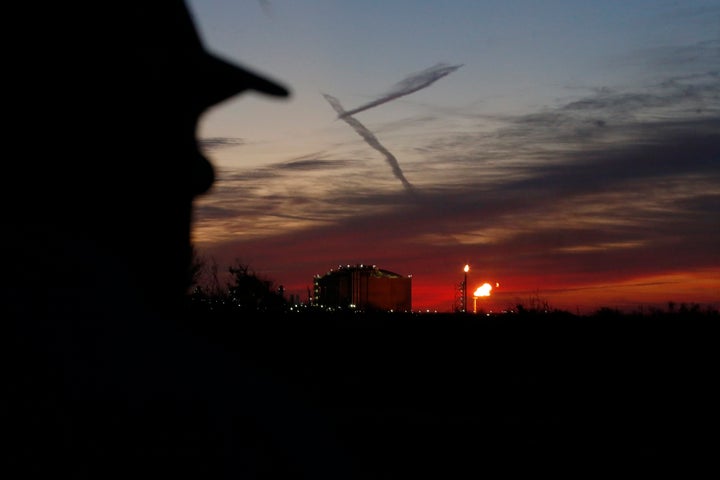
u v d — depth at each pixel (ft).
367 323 55.16
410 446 32.68
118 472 2.93
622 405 41.32
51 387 2.90
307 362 48.60
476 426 36.09
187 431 3.15
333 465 3.82
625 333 51.01
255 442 3.42
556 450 33.30
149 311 3.47
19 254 3.07
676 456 32.63
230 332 44.93
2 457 2.77
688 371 46.65
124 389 3.04
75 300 3.11
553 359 49.78
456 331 53.47
